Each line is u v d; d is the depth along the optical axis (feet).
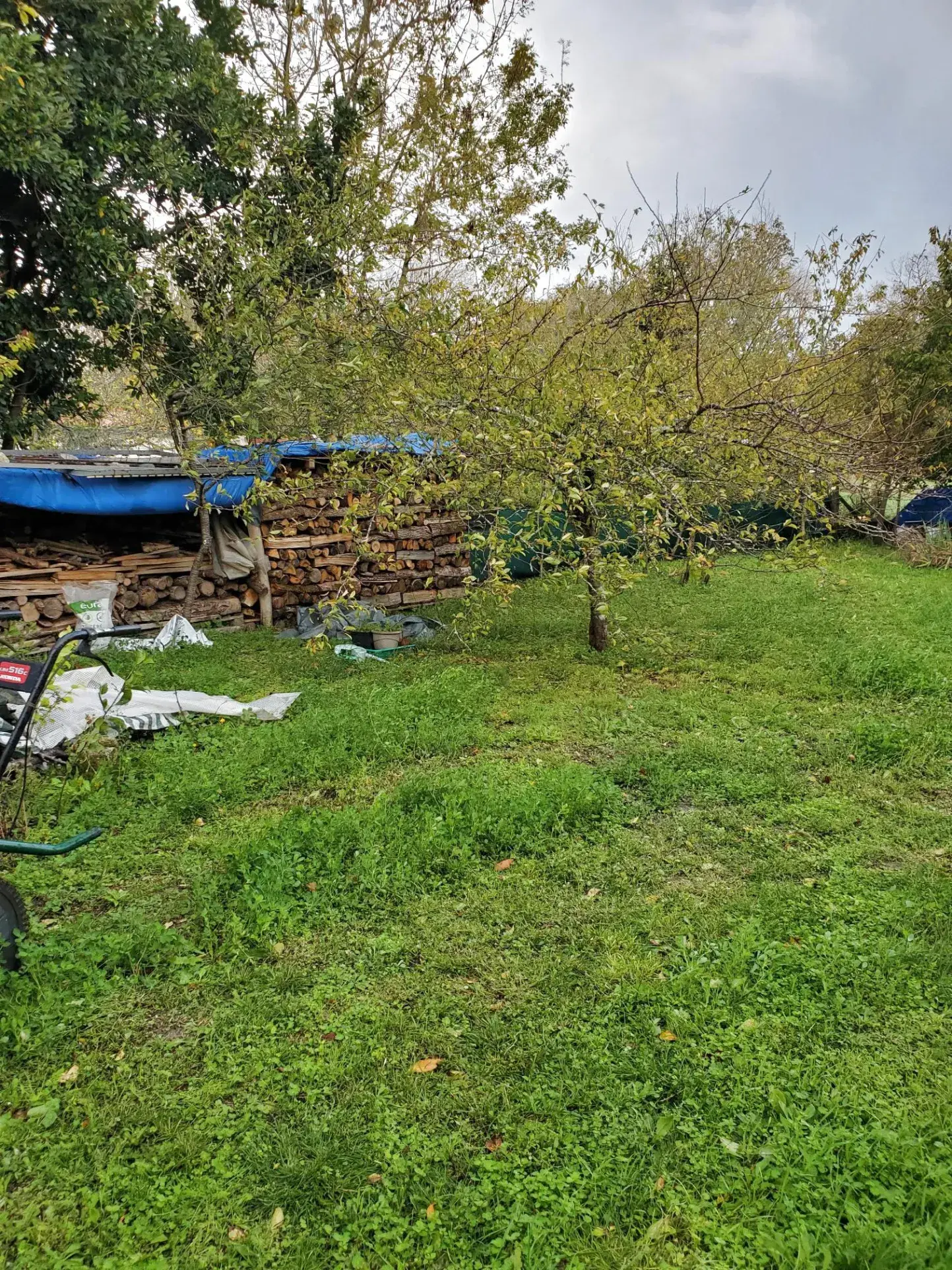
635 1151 8.25
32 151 31.32
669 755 18.90
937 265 61.62
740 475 23.02
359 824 14.98
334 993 10.80
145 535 35.06
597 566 20.86
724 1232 7.31
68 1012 10.50
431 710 22.09
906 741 19.07
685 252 23.77
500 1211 7.58
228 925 12.18
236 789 17.38
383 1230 7.52
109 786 17.13
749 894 13.07
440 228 47.09
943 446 52.75
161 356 37.27
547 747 20.22
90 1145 8.41
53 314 38.99
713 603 39.32
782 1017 10.07
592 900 13.00
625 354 24.86
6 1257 7.30
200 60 39.65
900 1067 9.27
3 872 14.05
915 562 49.52
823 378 25.22
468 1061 9.57
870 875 13.56
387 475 24.61
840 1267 6.85
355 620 32.07
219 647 30.50
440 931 12.19
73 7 34.19
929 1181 7.70
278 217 35.14
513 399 21.79
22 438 40.60
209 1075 9.46
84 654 14.24
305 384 25.85
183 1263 7.23
